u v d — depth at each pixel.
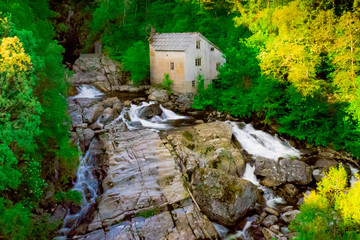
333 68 34.19
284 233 19.23
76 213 20.50
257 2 46.25
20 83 16.64
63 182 22.20
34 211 18.86
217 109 36.03
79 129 27.33
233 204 20.31
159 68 39.56
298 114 30.36
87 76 42.00
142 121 32.38
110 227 18.55
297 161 25.11
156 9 52.56
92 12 50.94
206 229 19.06
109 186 21.42
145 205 19.80
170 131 29.45
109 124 29.70
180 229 18.69
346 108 28.58
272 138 30.69
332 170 16.98
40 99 20.64
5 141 15.04
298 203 22.36
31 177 17.77
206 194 21.17
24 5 25.09
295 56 32.66
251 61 36.62
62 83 22.47
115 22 49.75
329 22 35.12
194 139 27.89
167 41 38.97
